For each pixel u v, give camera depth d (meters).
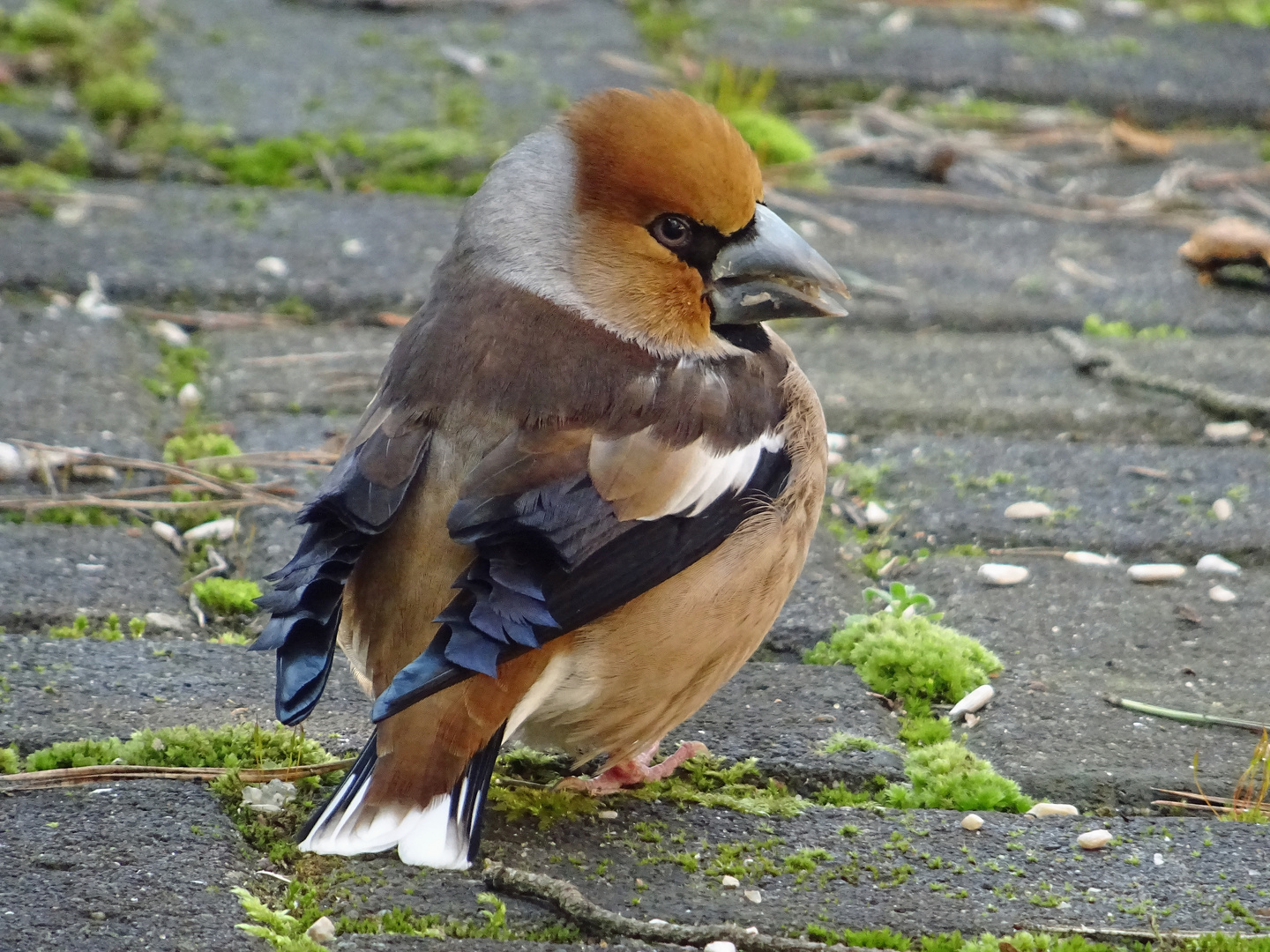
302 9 16.06
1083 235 13.47
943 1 17.47
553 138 7.50
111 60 14.33
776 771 7.18
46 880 5.92
